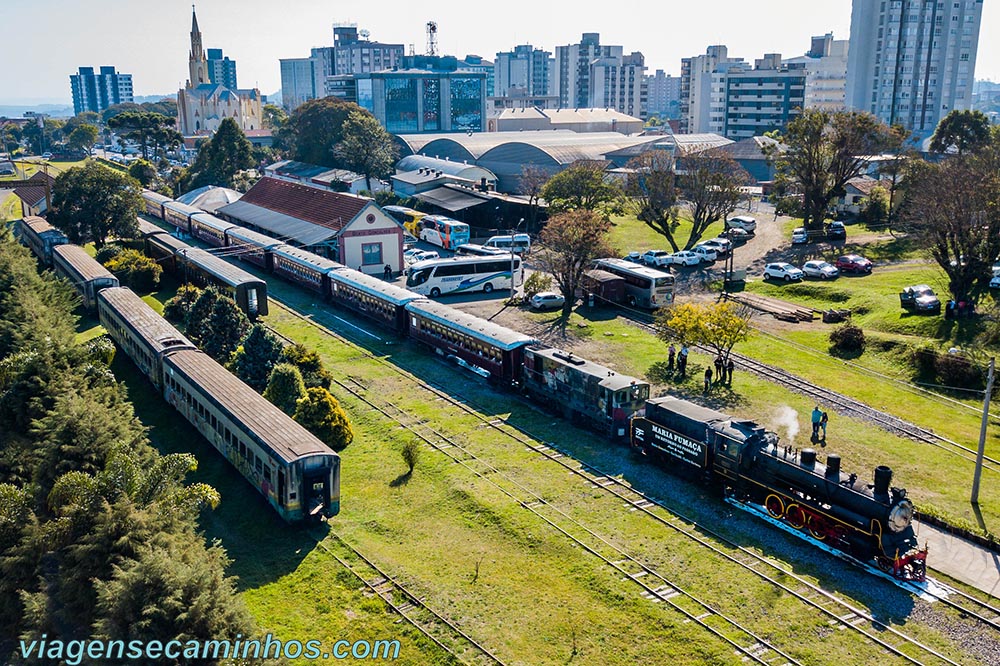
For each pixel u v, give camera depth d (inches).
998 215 2075.5
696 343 1878.7
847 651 943.7
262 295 2343.8
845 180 3289.9
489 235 3782.0
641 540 1177.4
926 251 2556.6
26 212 4192.9
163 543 976.3
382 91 7372.1
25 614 976.3
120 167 6574.8
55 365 1480.1
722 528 1216.8
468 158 5305.1
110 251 2965.1
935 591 1064.2
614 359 2003.0
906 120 6574.8
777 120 6978.4
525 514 1241.4
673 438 1384.1
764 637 966.4
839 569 1109.7
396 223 3041.3
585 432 1577.3
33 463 1237.1
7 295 1953.7
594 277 2529.5
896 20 6378.0
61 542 1029.2
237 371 1749.5
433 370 1951.3
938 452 1486.2
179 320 2354.8
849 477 1159.0
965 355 1879.9
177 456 1143.0
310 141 5206.7
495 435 1558.8
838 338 2063.2
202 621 856.9
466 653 938.7
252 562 1136.8
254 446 1284.4
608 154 5162.4
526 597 1042.7
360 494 1323.8
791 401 1733.5
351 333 2269.9
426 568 1109.7
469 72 7706.7
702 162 3208.7
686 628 978.1
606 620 995.9
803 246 3233.3
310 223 3253.0
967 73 6633.9
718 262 3120.1
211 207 4217.5
